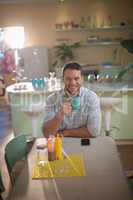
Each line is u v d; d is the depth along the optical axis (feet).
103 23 24.80
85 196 4.46
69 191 4.63
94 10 24.75
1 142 14.28
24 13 25.17
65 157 5.99
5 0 23.84
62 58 25.22
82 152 6.26
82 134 7.65
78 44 24.91
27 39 25.50
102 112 13.38
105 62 24.76
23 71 24.73
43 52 24.71
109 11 24.68
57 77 14.30
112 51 24.97
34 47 24.70
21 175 5.34
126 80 14.88
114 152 6.26
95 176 5.12
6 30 23.11
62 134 7.62
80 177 5.10
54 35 25.30
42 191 4.70
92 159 5.87
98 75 15.19
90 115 7.72
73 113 7.66
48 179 5.10
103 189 4.66
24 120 14.06
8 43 23.31
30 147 7.04
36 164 5.80
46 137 7.63
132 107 13.76
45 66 24.80
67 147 6.59
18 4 25.02
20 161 6.44
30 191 4.72
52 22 25.14
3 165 10.75
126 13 24.59
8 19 25.31
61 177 5.14
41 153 6.37
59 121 7.55
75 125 7.78
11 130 16.25
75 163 5.68
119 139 14.10
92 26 24.61
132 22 24.53
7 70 24.36
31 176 5.27
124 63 24.79
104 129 13.52
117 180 4.95
